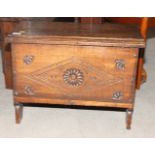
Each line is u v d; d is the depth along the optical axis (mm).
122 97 2129
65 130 2238
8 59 2662
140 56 2695
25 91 2158
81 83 2100
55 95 2158
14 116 2391
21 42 1990
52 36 2025
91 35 2070
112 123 2326
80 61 2037
